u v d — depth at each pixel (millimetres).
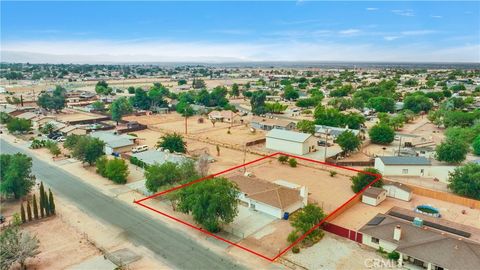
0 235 38969
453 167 65062
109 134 94250
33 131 110688
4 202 56000
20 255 36344
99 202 55625
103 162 68812
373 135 92938
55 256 40094
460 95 182250
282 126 110562
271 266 38125
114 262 38750
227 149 89000
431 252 36688
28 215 48781
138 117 137250
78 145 73938
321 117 114312
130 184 63688
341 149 86000
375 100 151625
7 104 160000
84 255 40281
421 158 70625
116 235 45031
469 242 37500
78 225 47781
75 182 64938
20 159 56719
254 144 94125
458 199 55812
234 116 132250
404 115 126000
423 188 59625
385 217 45500
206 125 121500
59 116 132125
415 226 41938
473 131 88312
